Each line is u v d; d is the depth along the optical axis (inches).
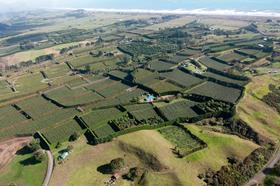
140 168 6417.3
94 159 6791.3
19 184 6318.9
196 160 6579.7
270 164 6584.6
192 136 7372.1
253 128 7564.0
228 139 7229.3
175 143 7160.4
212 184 6008.9
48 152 7234.3
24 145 7755.9
